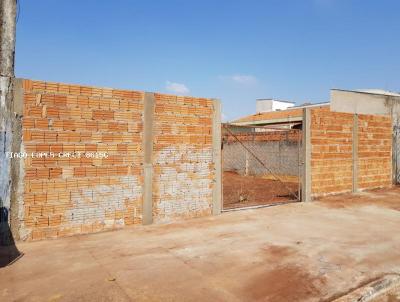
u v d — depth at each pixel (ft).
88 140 19.07
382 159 39.68
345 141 34.94
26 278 12.78
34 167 17.44
